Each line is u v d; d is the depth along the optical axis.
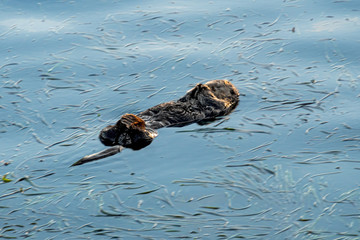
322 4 50.38
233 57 42.38
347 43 43.47
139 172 28.67
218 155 30.00
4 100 37.44
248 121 33.88
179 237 23.88
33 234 24.31
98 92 38.22
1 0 52.47
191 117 34.31
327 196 26.20
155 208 25.75
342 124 32.88
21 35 46.91
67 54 43.78
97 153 29.98
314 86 37.75
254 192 26.62
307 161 29.12
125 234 24.14
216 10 49.97
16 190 27.36
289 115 34.28
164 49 43.88
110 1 52.53
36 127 33.94
